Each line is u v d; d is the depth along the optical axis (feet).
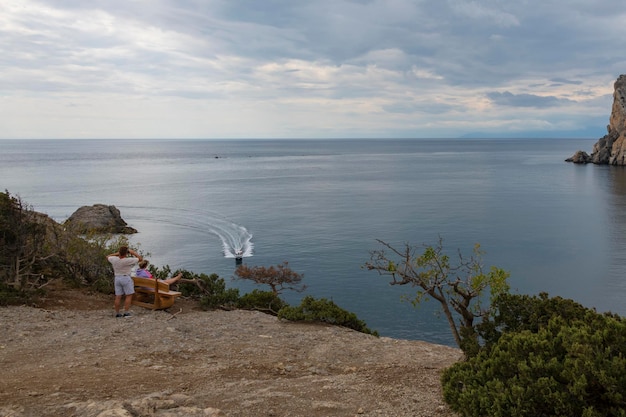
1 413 18.60
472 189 350.23
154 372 26.12
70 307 41.78
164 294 43.42
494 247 171.63
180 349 31.65
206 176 476.13
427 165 634.84
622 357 15.33
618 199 287.48
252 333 37.78
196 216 241.35
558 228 204.13
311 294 122.62
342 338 38.06
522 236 188.96
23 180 425.69
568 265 148.97
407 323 103.04
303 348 34.45
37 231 47.09
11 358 27.91
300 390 22.62
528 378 15.83
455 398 17.78
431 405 20.42
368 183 401.70
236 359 30.30
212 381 24.80
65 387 22.63
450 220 223.71
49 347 30.50
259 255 162.91
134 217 237.86
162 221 227.40
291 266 148.77
